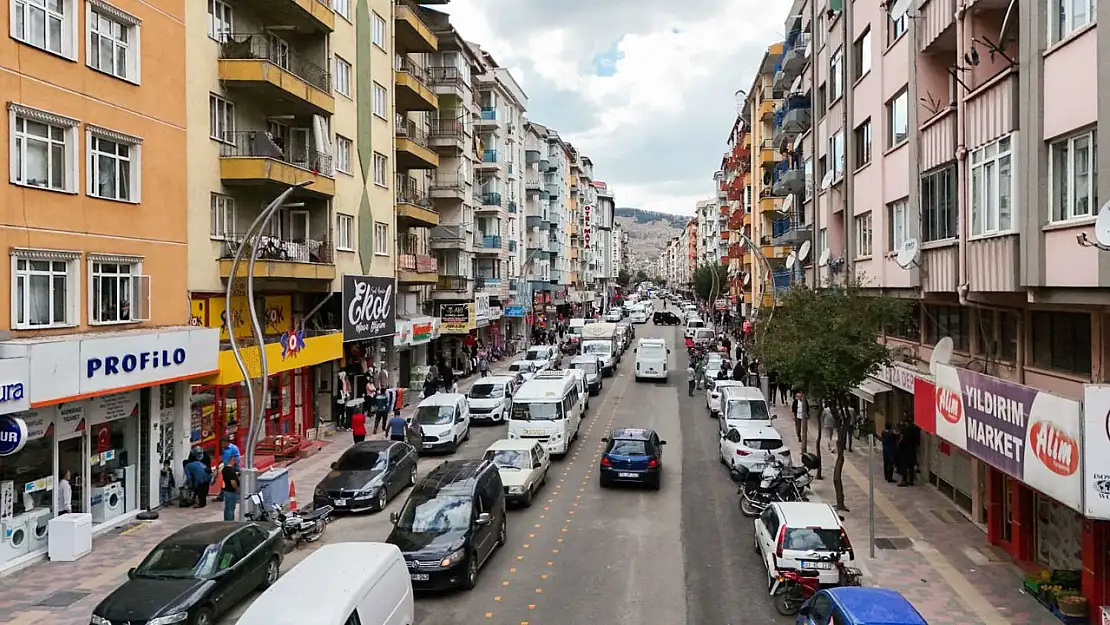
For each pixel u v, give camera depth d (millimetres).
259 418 16703
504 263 60500
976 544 16953
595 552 16781
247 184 24109
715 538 17828
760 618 13227
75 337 16375
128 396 19188
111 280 18531
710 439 30453
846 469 24781
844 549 13797
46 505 16641
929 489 22000
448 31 46344
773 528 14820
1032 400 11812
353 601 9930
